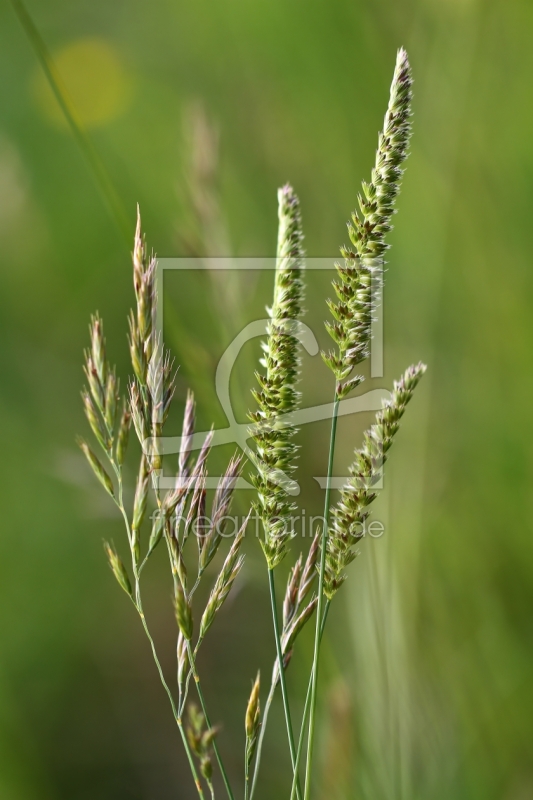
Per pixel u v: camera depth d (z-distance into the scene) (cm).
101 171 42
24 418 63
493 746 41
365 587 42
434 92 54
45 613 58
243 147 63
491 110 53
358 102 57
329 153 59
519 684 42
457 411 51
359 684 41
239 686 52
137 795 49
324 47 58
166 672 55
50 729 53
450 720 41
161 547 59
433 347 51
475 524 48
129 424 33
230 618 54
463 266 53
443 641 43
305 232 58
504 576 46
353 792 38
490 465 49
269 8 60
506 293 51
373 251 31
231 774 49
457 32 53
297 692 45
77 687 55
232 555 32
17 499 61
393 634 41
